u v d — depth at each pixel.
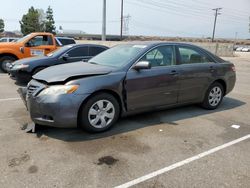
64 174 3.18
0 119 5.04
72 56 8.76
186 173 3.28
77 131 4.49
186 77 5.38
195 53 5.72
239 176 3.24
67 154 3.67
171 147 4.00
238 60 28.17
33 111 4.18
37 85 4.21
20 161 3.44
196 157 3.70
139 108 4.84
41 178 3.08
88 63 5.22
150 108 5.01
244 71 16.34
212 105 6.09
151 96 4.91
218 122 5.23
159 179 3.13
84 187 2.94
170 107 5.38
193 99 5.69
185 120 5.27
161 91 5.03
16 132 4.39
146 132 4.56
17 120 5.00
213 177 3.20
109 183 3.03
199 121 5.24
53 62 8.41
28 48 10.94
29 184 2.96
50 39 11.48
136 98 4.73
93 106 4.31
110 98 4.45
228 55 36.06
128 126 4.81
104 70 4.50
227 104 6.76
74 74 4.21
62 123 4.06
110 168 3.34
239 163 3.56
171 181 3.10
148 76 4.80
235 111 6.07
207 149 3.96
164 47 5.21
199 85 5.68
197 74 5.57
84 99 4.13
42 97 4.04
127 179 3.12
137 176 3.18
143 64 4.57
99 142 4.09
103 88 4.30
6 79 9.46
